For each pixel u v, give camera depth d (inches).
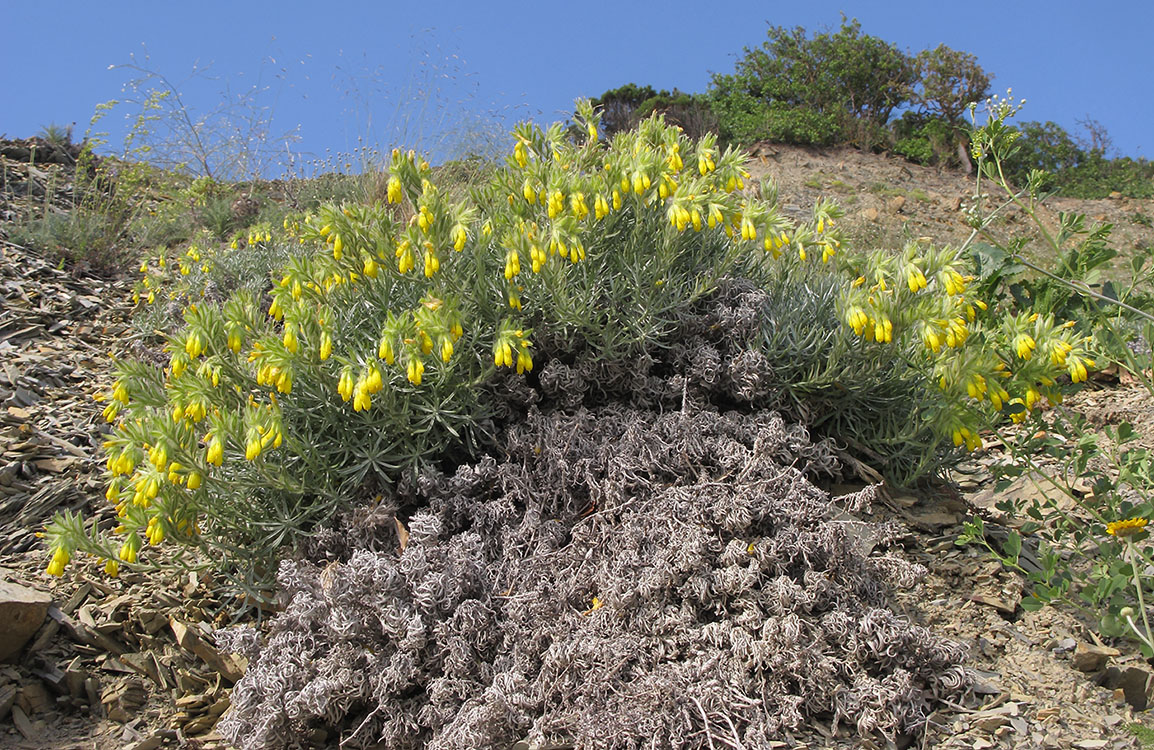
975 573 120.2
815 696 93.7
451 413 130.3
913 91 762.8
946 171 639.1
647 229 148.3
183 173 399.2
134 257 303.6
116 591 121.6
